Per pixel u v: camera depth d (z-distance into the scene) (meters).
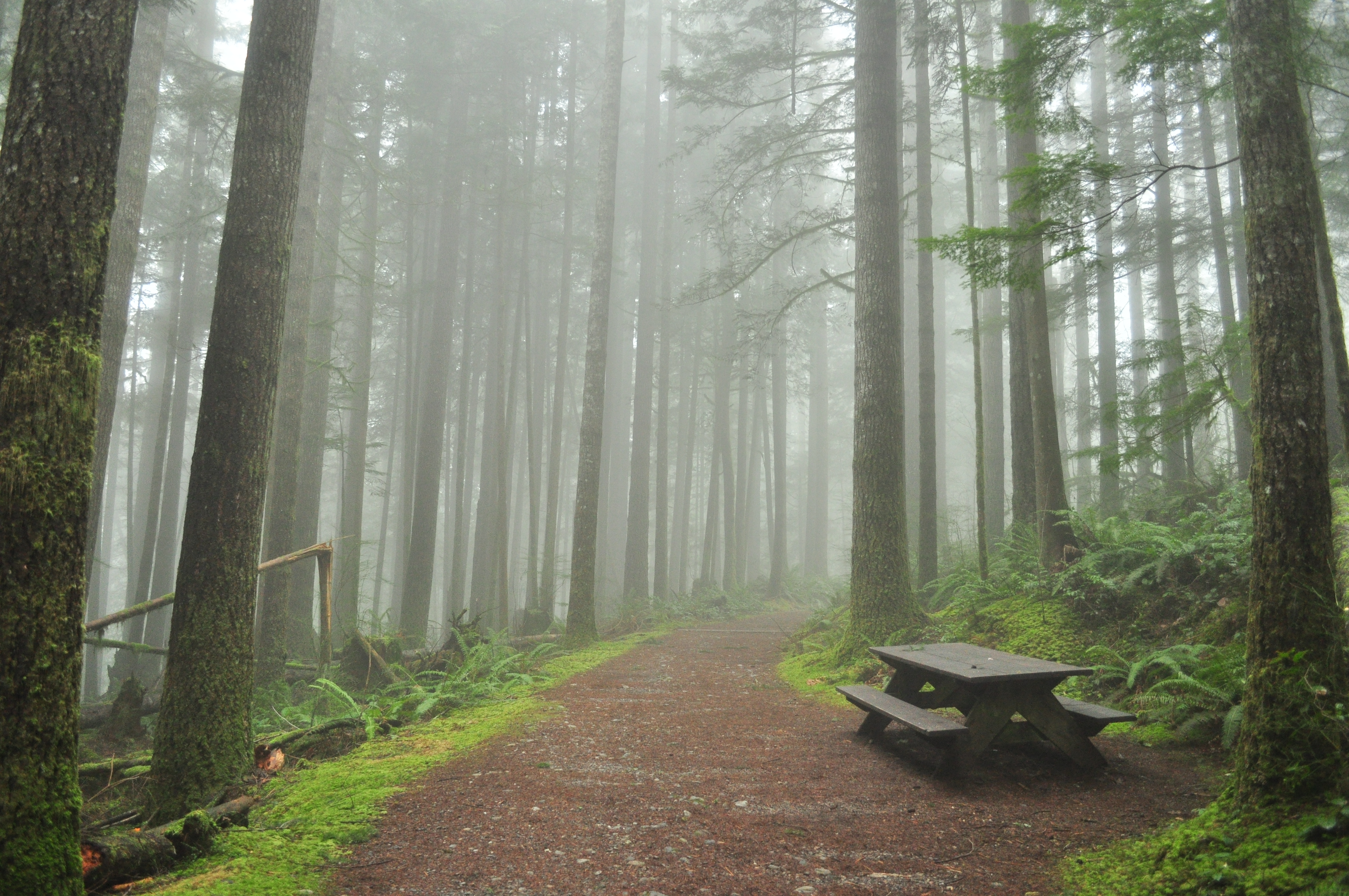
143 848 3.84
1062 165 5.70
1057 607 8.61
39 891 2.88
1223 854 3.20
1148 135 18.91
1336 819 2.99
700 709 8.04
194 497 5.69
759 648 13.93
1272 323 3.80
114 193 3.46
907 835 4.19
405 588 20.16
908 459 23.89
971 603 10.15
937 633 9.83
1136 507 12.67
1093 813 4.43
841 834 4.22
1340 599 5.21
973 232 6.03
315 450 17.78
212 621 5.57
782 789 5.09
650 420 24.12
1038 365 10.20
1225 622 6.69
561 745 6.38
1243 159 4.08
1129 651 7.38
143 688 9.39
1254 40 4.11
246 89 6.18
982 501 10.48
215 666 5.54
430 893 3.49
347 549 17.27
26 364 3.07
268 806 4.93
